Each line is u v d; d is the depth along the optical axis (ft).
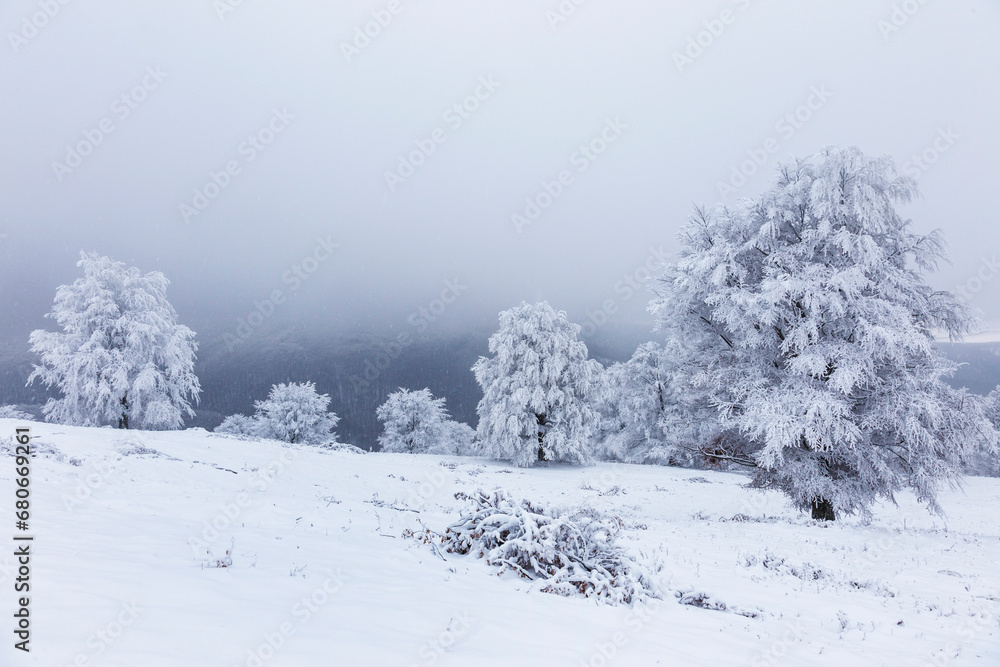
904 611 21.21
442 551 23.77
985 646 17.24
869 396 48.03
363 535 25.49
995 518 70.44
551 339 110.42
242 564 16.19
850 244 46.93
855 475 49.42
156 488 33.76
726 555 31.04
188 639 9.48
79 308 98.63
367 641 10.88
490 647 11.69
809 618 19.62
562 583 18.97
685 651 13.67
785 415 45.24
